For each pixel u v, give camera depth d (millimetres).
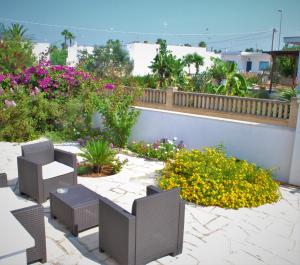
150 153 8688
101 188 6324
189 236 4727
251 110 8539
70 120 10742
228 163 6598
